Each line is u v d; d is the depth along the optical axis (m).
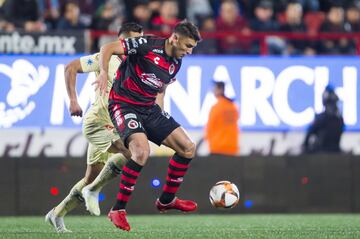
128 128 23.91
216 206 25.70
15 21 45.84
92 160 26.55
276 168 41.75
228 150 42.38
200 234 26.16
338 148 43.47
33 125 41.06
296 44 48.69
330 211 42.12
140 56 23.92
